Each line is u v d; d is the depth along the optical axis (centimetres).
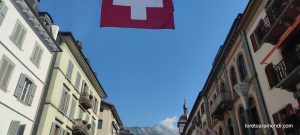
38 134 1881
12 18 1634
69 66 2458
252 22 1697
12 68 1631
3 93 1536
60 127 2198
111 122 4525
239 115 1911
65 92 2347
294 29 1162
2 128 1515
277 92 1361
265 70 1480
